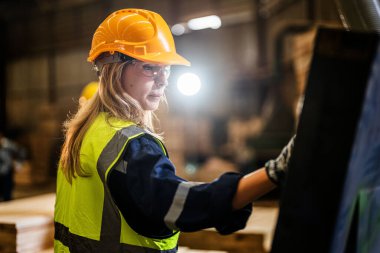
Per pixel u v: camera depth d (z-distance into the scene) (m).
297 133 1.06
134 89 1.60
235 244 3.45
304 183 1.05
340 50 1.03
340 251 1.14
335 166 1.03
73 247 1.54
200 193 1.28
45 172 13.88
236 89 14.76
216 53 13.84
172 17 13.05
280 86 8.82
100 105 1.61
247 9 11.85
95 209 1.49
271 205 5.54
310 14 7.40
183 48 13.70
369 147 1.13
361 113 1.01
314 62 1.05
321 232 1.04
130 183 1.36
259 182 1.26
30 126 16.72
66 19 15.47
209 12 12.48
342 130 1.03
